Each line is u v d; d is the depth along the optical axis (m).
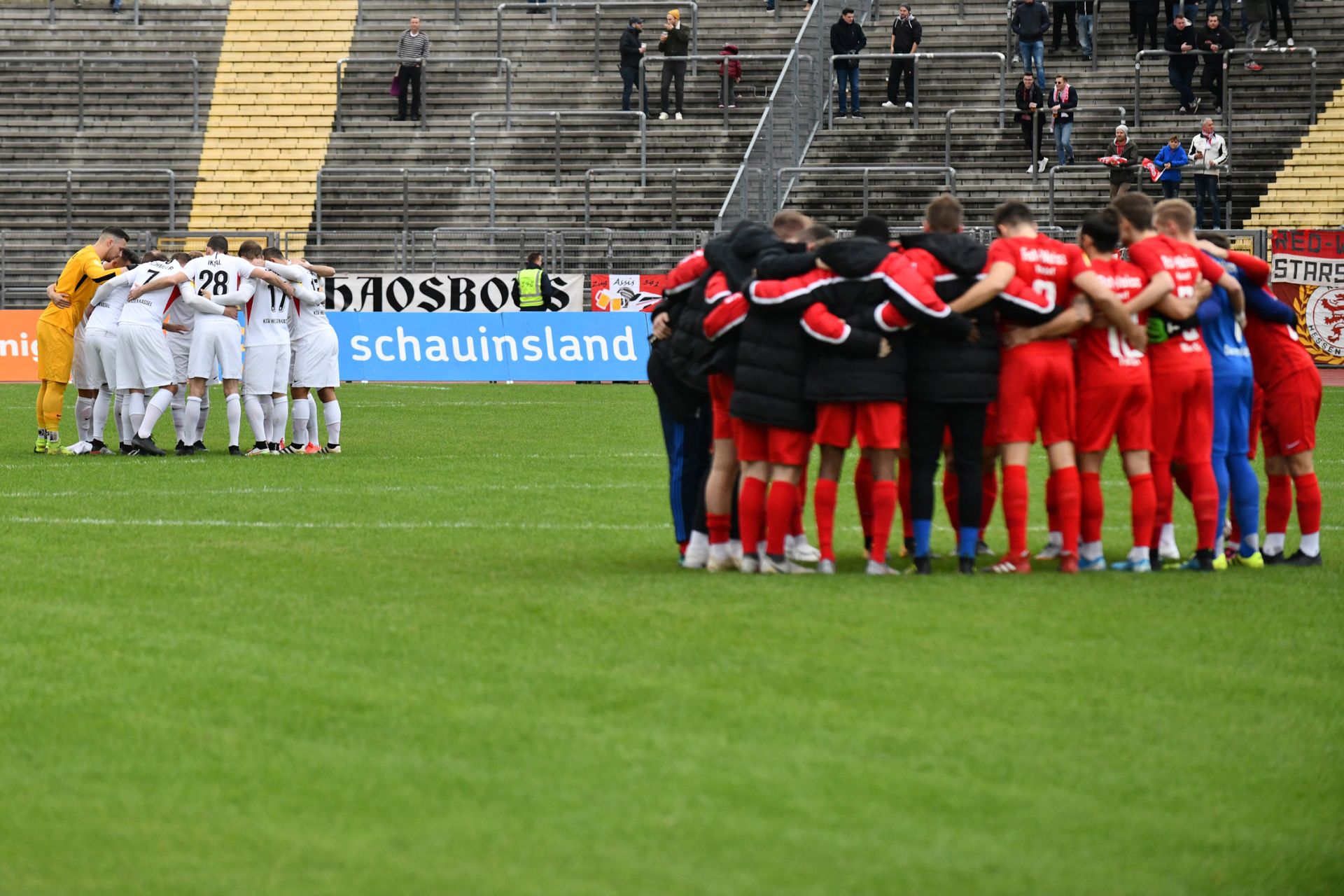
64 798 11.57
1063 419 20.27
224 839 10.75
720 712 13.60
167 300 36.88
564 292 65.00
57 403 37.31
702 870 10.16
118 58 86.00
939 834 10.82
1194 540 24.11
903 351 19.61
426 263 72.12
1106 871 10.26
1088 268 19.70
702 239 68.62
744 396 19.80
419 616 17.52
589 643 16.11
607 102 84.00
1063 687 14.46
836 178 75.19
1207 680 14.77
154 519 25.70
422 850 10.52
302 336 36.91
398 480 31.52
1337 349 61.91
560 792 11.60
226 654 15.74
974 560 20.45
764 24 85.50
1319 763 12.45
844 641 16.17
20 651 15.86
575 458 35.81
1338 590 19.22
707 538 21.12
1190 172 72.50
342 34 87.88
